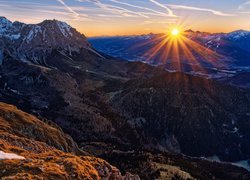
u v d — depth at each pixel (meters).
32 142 91.56
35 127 175.12
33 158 61.44
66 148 177.00
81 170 54.25
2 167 51.03
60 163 55.84
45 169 50.62
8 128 156.00
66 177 50.19
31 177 46.22
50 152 68.25
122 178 62.00
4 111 178.88
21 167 50.59
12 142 84.19
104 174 59.75
